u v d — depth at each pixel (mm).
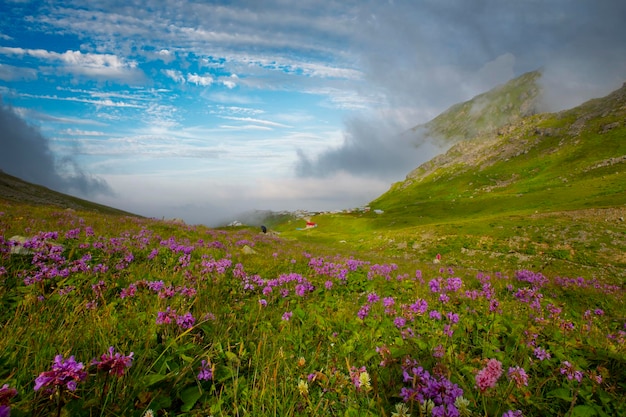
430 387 3000
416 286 11164
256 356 4398
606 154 140500
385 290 10891
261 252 18703
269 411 3318
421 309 6246
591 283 17203
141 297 6199
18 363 3480
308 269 13359
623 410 3590
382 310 7254
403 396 3004
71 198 60281
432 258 41531
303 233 99000
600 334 6910
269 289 7844
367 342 5180
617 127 159250
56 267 7277
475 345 5512
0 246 7488
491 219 52906
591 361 4941
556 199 81375
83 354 3832
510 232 42688
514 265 34344
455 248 42188
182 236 20375
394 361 3865
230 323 5496
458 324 6129
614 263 30875
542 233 39875
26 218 15945
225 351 4461
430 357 4266
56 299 5652
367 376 3314
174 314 4707
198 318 5277
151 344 4305
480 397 3541
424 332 5590
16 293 5832
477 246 40969
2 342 3744
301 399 3568
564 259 33406
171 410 3414
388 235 56000
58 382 2592
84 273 7348
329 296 9055
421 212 106688
